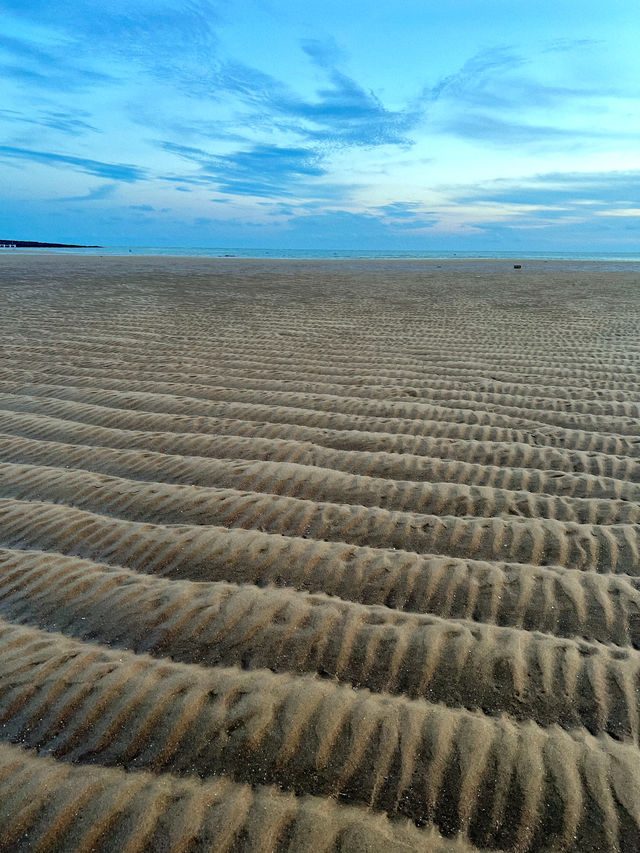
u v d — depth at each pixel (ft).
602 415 20.12
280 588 10.65
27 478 14.99
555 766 7.18
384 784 6.99
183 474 15.33
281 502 13.67
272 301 49.85
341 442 17.53
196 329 35.63
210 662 8.82
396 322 39.01
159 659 8.91
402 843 6.35
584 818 6.64
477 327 37.14
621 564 11.30
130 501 13.82
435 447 17.16
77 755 7.33
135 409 20.44
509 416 20.01
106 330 34.83
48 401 21.25
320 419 19.54
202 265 99.50
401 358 28.37
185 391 22.63
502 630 9.50
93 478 14.94
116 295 52.16
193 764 7.19
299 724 7.68
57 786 6.89
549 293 57.52
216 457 16.48
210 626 9.58
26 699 8.14
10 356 27.99
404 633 9.37
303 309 45.01
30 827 6.46
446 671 8.64
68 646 9.22
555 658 8.87
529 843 6.44
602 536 12.12
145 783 6.94
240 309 44.62
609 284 67.36
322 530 12.60
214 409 20.49
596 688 8.34
